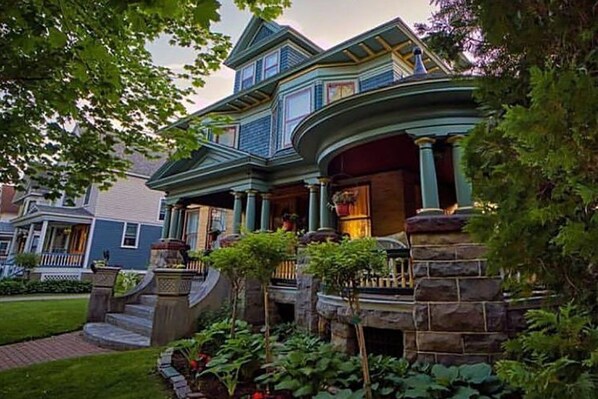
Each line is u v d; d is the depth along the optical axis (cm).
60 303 1174
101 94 389
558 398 150
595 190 139
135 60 453
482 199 215
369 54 984
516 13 191
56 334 771
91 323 816
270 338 478
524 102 220
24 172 486
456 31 244
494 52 228
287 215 1022
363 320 498
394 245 651
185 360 495
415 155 749
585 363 147
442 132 525
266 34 1345
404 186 854
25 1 284
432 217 469
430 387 320
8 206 2997
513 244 192
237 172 960
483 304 429
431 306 444
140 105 486
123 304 883
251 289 774
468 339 423
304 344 454
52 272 1783
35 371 475
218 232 1249
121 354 551
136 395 380
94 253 1930
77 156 489
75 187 509
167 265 994
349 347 520
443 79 502
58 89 379
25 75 362
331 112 592
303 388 337
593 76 165
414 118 541
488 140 218
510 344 186
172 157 529
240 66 1385
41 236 1862
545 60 192
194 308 706
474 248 446
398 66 959
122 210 2059
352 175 909
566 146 147
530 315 180
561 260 187
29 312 973
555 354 172
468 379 335
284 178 923
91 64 340
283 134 1073
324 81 1025
